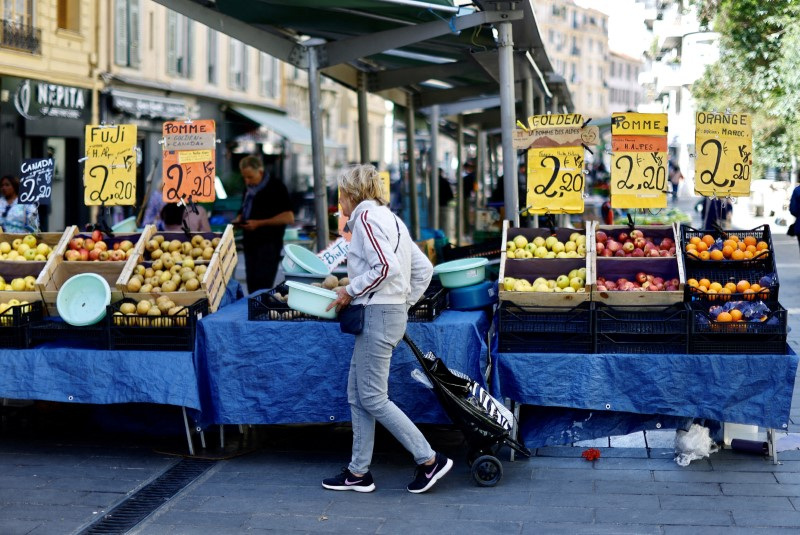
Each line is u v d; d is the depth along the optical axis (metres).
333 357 5.89
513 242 6.60
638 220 16.09
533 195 6.71
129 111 22.50
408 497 5.41
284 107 32.47
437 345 5.82
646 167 6.60
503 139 7.94
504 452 6.18
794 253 18.98
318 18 8.77
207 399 6.09
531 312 5.95
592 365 5.75
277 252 9.05
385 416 5.38
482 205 23.42
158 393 5.94
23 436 6.71
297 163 32.41
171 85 24.66
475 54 10.66
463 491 5.50
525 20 8.96
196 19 8.74
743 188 6.61
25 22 18.47
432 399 5.82
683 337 5.79
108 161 7.02
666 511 5.10
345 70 11.62
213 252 6.67
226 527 5.00
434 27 8.44
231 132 28.53
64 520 5.11
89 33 20.97
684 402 5.71
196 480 5.75
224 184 23.12
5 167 18.00
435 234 11.22
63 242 6.71
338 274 7.04
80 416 7.16
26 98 18.55
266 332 5.95
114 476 5.84
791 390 5.64
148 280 6.34
